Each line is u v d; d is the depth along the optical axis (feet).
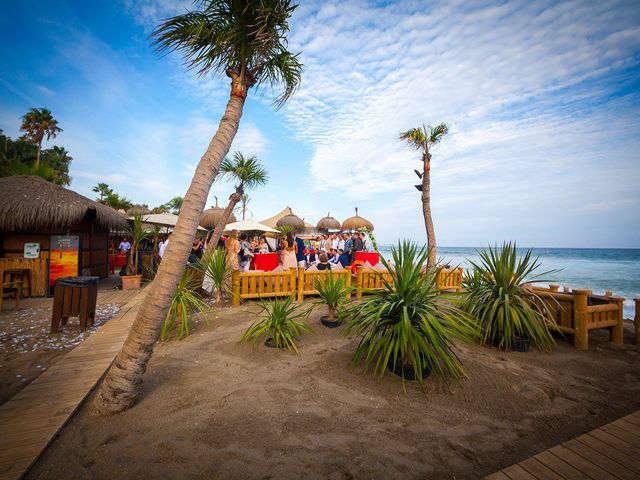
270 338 14.39
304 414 8.68
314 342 14.60
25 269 26.91
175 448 7.17
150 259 39.29
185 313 15.83
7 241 28.50
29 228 28.86
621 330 15.57
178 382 10.56
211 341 14.89
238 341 14.60
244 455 6.97
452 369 10.33
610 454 6.92
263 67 11.35
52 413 8.39
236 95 10.12
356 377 11.02
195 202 9.14
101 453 7.01
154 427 7.98
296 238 31.04
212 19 10.36
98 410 8.57
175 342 14.84
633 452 6.98
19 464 6.40
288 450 7.18
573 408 9.42
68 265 28.96
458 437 7.88
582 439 7.46
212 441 7.44
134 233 35.58
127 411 8.72
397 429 8.12
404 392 10.02
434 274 12.27
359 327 11.84
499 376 11.14
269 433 7.80
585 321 14.67
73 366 11.79
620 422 8.14
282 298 24.53
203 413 8.64
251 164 28.48
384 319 11.46
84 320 17.39
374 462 6.86
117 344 14.38
